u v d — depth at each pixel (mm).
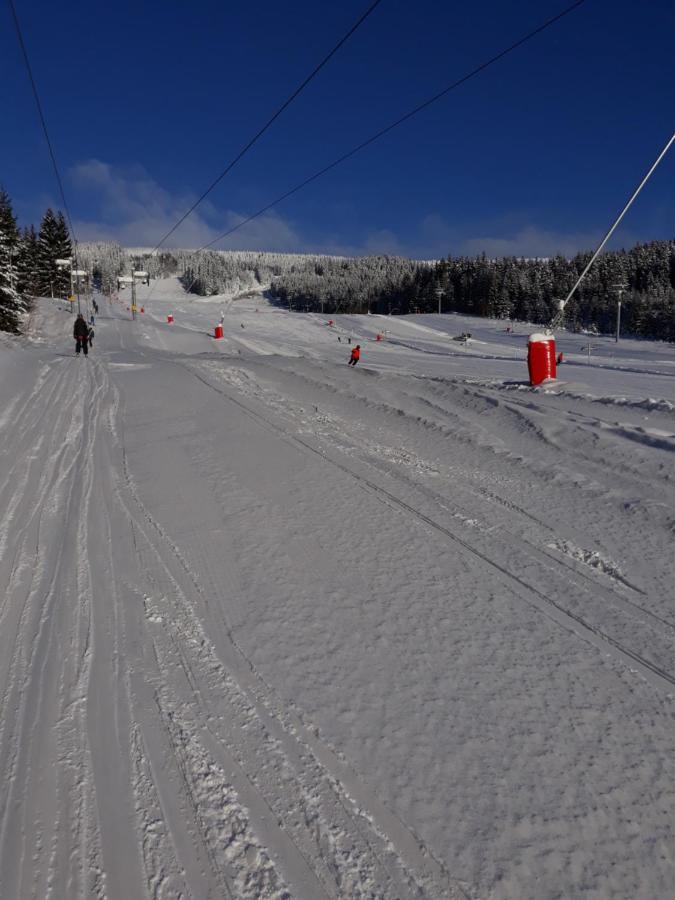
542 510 4453
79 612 3146
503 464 5633
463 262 138875
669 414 7250
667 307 90562
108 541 4059
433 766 2078
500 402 7859
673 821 1861
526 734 2225
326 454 6043
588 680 2533
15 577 3555
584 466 5367
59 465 5918
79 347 19594
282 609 3125
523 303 116812
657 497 4500
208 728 2289
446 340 75625
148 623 3029
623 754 2127
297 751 2162
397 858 1754
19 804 1961
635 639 2828
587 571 3504
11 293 43844
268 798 1976
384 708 2371
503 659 2682
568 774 2039
